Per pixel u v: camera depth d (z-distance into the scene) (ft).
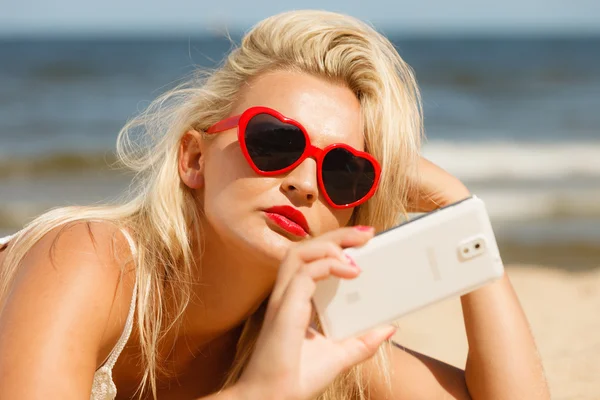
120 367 6.82
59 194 37.11
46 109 73.46
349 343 5.45
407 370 8.01
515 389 7.62
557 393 10.09
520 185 39.42
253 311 7.10
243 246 6.11
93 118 68.28
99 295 5.85
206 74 7.76
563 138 55.72
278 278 5.33
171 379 7.29
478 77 109.19
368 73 6.75
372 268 5.48
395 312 5.47
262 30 6.96
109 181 41.34
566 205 35.60
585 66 128.06
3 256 7.24
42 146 52.54
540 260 26.73
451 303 16.81
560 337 13.19
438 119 70.18
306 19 6.95
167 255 6.66
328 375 5.32
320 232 6.30
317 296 5.49
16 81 98.22
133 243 6.48
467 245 5.42
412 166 7.48
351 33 6.84
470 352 7.93
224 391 5.25
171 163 6.77
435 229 5.48
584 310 15.51
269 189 6.08
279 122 6.08
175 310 6.72
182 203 6.71
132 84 96.22
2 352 5.38
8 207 33.63
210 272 6.63
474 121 68.44
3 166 44.96
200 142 6.66
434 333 14.16
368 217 7.10
